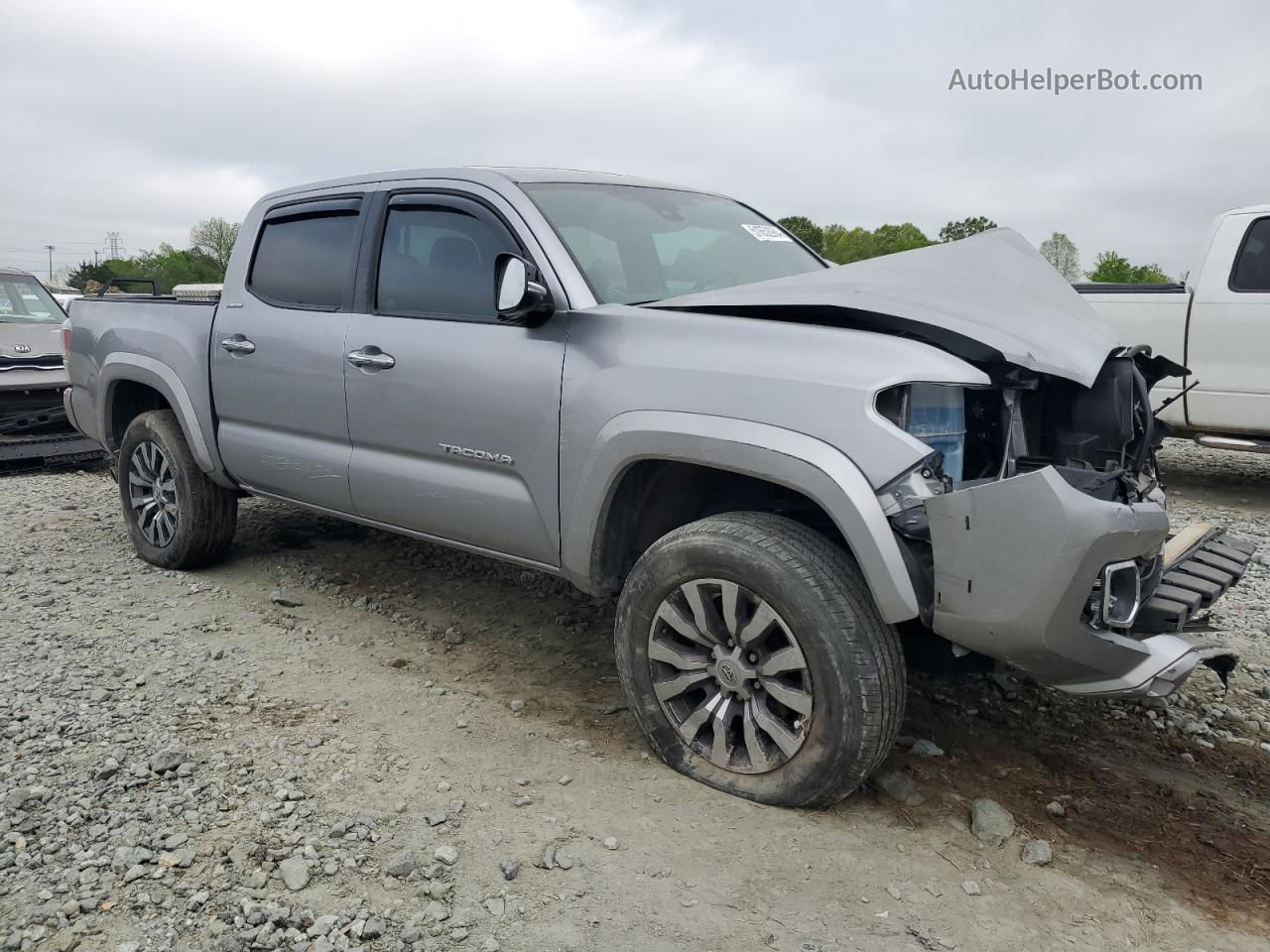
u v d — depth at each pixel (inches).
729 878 102.0
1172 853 110.0
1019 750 133.2
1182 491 317.7
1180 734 140.3
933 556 104.4
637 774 122.9
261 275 180.5
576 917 95.8
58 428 358.0
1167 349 302.7
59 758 124.0
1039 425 127.3
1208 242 295.1
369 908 96.4
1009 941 94.2
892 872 103.8
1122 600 107.0
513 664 158.9
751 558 110.3
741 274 156.4
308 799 115.3
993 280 131.6
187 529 197.0
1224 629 182.9
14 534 238.2
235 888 99.1
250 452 179.9
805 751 110.7
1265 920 98.7
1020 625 100.5
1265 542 243.9
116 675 150.0
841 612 106.3
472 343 140.1
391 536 232.2
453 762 125.3
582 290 132.5
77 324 222.5
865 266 133.4
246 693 144.3
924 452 102.3
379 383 152.1
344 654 161.2
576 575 132.3
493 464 138.9
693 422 114.7
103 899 97.1
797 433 107.9
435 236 150.8
